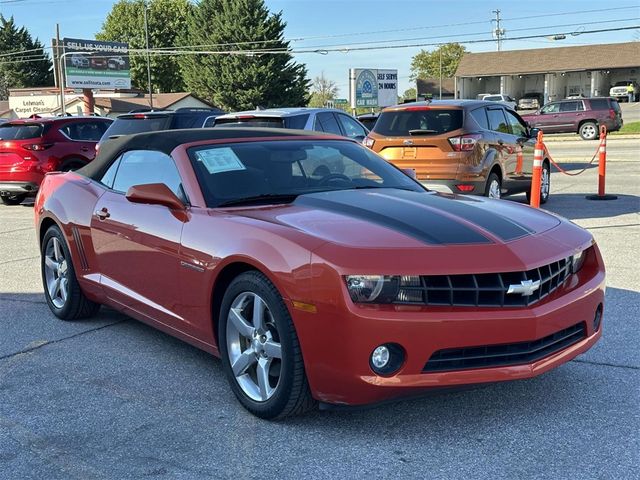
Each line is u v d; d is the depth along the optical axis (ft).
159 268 13.96
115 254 15.56
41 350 15.97
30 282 22.99
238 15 189.88
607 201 37.88
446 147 30.22
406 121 31.68
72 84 169.89
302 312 10.73
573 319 11.50
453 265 10.55
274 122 35.19
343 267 10.41
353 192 13.99
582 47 220.43
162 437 11.40
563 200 38.91
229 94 190.08
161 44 261.24
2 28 282.36
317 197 13.41
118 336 16.97
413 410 12.16
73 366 14.87
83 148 44.29
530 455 10.46
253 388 12.13
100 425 11.91
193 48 197.47
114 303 16.22
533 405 12.26
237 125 35.73
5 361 15.28
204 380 13.94
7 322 18.34
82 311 18.10
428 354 10.34
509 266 10.73
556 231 12.48
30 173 42.27
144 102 185.78
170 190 13.60
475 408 12.20
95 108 177.06
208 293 12.58
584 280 12.24
